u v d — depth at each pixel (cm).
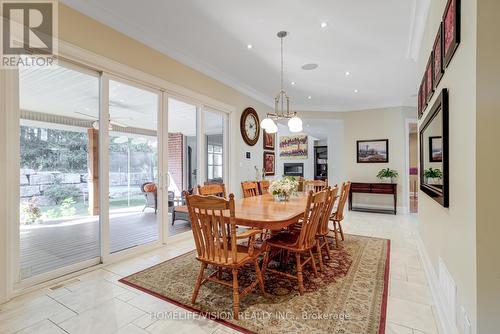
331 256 306
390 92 550
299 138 1198
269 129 353
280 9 263
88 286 231
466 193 132
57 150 261
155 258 303
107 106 285
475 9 119
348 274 254
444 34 178
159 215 349
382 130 637
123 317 184
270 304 200
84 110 277
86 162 282
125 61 299
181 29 303
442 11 191
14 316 185
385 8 260
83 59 258
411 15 271
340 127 689
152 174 348
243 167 521
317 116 674
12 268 212
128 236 354
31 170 243
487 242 116
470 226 125
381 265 278
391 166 625
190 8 263
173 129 386
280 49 352
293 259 296
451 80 163
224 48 350
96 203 289
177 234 379
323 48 348
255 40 328
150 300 207
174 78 364
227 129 485
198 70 406
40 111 246
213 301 204
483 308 116
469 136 127
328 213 273
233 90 492
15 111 216
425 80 271
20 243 234
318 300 205
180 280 242
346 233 417
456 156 152
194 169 417
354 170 665
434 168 212
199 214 193
